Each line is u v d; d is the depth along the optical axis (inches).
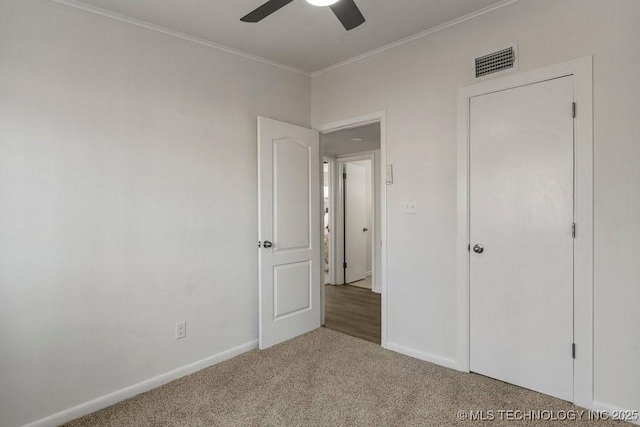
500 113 94.9
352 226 238.2
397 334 117.9
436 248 107.3
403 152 114.6
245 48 116.3
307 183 136.5
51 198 81.8
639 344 76.2
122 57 93.0
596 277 81.0
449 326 105.2
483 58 97.3
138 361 95.3
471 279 100.6
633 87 76.2
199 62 108.7
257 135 121.5
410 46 112.3
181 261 103.9
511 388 92.4
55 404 82.2
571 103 84.0
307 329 137.3
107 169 90.0
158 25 99.1
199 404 88.0
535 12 88.7
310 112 142.7
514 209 93.0
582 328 83.0
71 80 84.7
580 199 82.7
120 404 89.4
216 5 90.0
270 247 122.0
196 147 107.4
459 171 101.6
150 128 97.7
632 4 76.3
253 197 122.7
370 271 257.6
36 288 80.0
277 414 83.0
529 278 90.9
